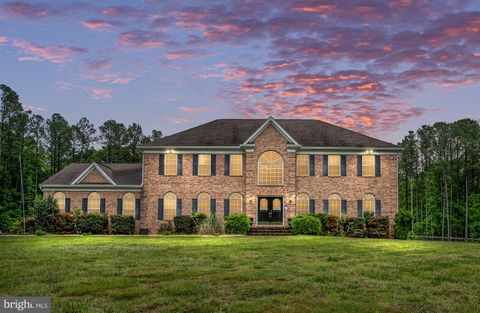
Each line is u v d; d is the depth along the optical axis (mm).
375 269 17562
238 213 41812
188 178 42375
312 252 23047
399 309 11789
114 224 39156
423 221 78250
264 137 41531
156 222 42031
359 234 37000
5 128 58562
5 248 24609
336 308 11773
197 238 31859
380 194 42094
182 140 43406
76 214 38375
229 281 15055
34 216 38312
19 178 59906
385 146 42469
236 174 42344
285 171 41156
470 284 14859
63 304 12062
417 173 86375
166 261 19672
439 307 12070
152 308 11789
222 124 46219
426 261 19625
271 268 17750
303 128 45312
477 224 66125
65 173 44906
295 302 12391
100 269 17375
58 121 76125
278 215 42094
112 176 43656
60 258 20406
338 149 42156
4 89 58625
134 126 78938
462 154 74312
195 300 12539
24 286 14266
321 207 42000
